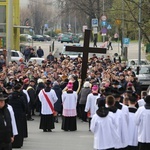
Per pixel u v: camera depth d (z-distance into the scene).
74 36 148.38
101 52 49.03
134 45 144.00
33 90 43.75
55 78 48.34
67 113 37.69
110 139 22.14
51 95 37.00
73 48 49.03
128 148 23.95
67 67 55.50
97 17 120.75
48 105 36.97
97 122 22.09
